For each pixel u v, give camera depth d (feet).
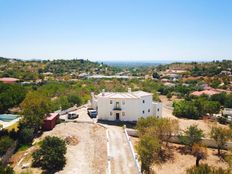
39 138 201.46
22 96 235.61
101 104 253.44
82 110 294.87
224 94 395.96
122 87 483.92
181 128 254.06
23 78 604.49
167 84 610.65
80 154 173.06
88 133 210.59
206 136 228.43
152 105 265.13
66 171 151.64
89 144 188.65
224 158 192.24
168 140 217.36
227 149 208.54
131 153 177.06
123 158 169.37
